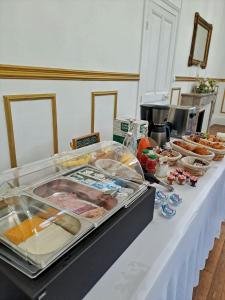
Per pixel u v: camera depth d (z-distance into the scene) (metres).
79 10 1.41
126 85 2.10
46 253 0.46
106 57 1.75
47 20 1.24
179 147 1.36
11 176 0.71
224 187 1.45
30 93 1.24
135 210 0.63
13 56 1.12
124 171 0.86
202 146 1.41
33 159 1.36
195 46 3.57
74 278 0.45
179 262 0.74
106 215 0.58
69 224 0.56
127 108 2.21
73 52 1.45
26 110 1.25
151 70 2.50
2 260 0.44
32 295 0.37
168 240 0.67
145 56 2.28
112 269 0.56
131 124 1.29
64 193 0.72
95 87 1.71
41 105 1.33
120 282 0.53
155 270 0.57
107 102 1.89
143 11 2.05
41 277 0.40
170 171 1.14
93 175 0.82
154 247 0.64
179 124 1.82
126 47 1.96
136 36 2.06
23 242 0.49
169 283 0.72
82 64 1.54
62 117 1.49
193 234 0.85
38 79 1.27
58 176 0.79
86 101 1.66
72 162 0.87
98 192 0.70
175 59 3.04
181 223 0.76
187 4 2.92
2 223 0.55
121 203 0.63
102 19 1.61
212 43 4.50
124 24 1.85
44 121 1.37
